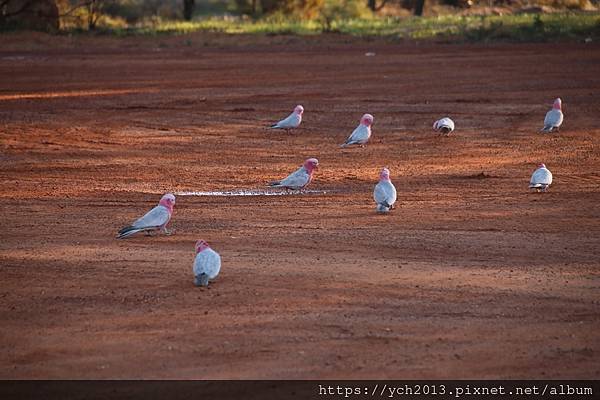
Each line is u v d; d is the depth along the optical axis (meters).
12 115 30.22
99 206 18.33
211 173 21.88
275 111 30.81
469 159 23.27
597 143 25.11
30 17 57.66
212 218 16.94
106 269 13.40
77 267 13.52
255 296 12.09
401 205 18.08
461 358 10.18
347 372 9.83
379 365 9.98
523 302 11.89
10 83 37.34
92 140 26.20
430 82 36.44
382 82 36.66
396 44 48.72
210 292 12.27
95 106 31.97
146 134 27.09
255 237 15.36
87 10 63.16
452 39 49.69
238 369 9.90
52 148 25.09
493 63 41.09
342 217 16.97
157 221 14.57
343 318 11.30
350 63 41.97
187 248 14.60
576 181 20.50
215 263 12.33
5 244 14.99
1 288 12.58
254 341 10.61
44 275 13.16
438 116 29.69
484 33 50.84
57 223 16.66
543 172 18.84
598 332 10.93
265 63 42.56
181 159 23.62
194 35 52.97
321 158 23.62
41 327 11.15
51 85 36.81
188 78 38.38
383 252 14.32
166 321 11.25
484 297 12.08
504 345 10.53
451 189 19.72
